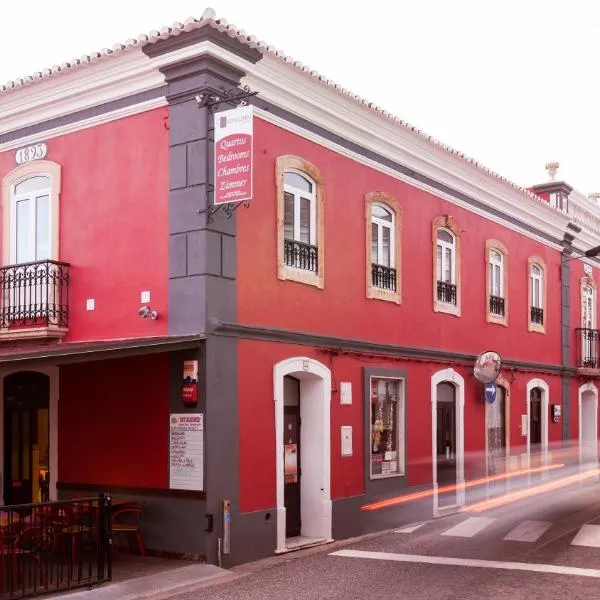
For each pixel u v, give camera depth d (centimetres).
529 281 2205
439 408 1794
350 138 1512
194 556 1161
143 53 1242
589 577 1052
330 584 1050
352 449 1478
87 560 1131
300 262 1385
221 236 1215
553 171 2388
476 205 1947
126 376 1258
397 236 1644
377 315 1569
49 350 1027
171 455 1198
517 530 1412
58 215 1351
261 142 1304
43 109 1382
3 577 938
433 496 1706
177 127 1229
